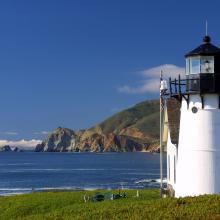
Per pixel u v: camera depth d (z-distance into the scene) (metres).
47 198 71.12
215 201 45.44
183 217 41.06
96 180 191.88
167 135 66.12
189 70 54.75
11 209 65.00
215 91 53.50
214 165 54.00
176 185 58.12
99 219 45.28
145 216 43.28
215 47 54.25
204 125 54.31
